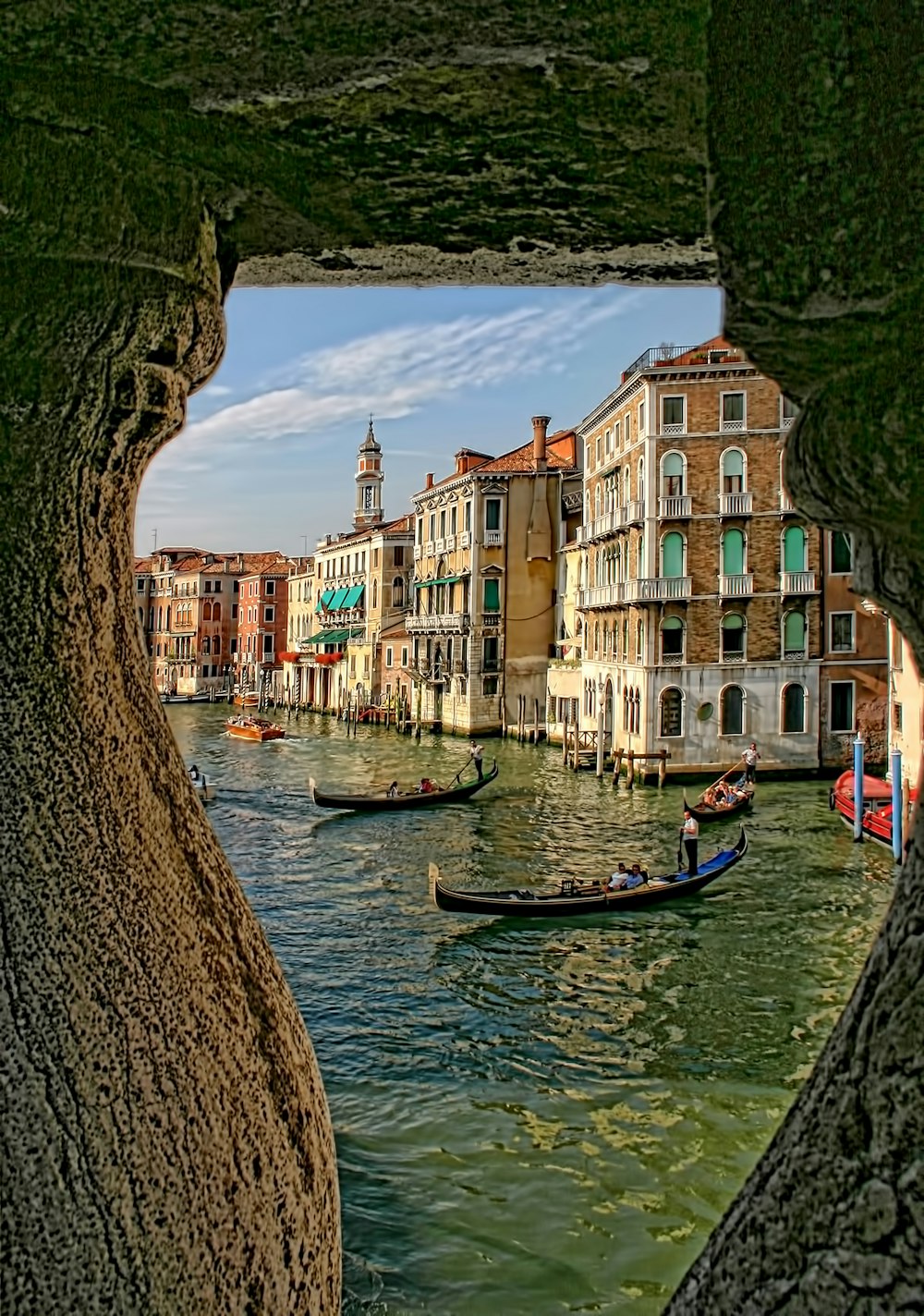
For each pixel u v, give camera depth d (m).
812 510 1.22
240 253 1.60
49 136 1.33
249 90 1.32
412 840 27.30
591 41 1.23
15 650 1.28
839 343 1.16
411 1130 10.28
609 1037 12.77
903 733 29.34
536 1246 8.29
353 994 14.52
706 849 24.94
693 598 36.72
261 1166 1.33
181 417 1.45
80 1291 1.19
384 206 1.47
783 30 1.16
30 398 1.31
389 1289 7.71
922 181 1.12
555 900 18.42
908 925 1.06
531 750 47.69
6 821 1.25
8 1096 1.21
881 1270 0.99
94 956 1.25
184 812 1.44
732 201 1.18
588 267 1.67
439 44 1.26
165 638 105.38
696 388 36.91
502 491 52.16
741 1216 1.14
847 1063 1.07
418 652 60.59
